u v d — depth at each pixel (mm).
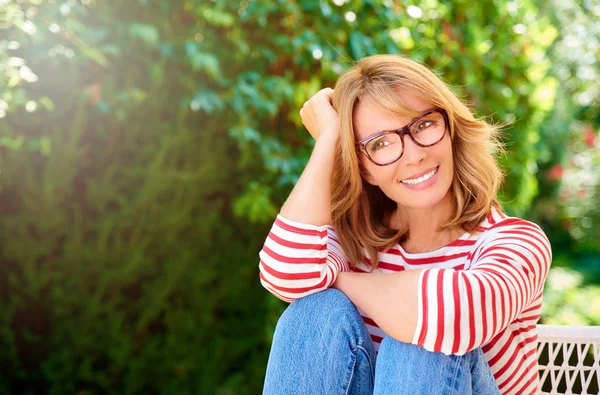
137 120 2467
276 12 2580
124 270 2502
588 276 6758
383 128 1451
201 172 2584
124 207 2477
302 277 1452
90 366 2488
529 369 1561
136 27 2258
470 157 1514
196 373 2691
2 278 2395
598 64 7695
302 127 2721
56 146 2342
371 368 1434
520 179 3709
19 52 2152
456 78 3148
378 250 1645
